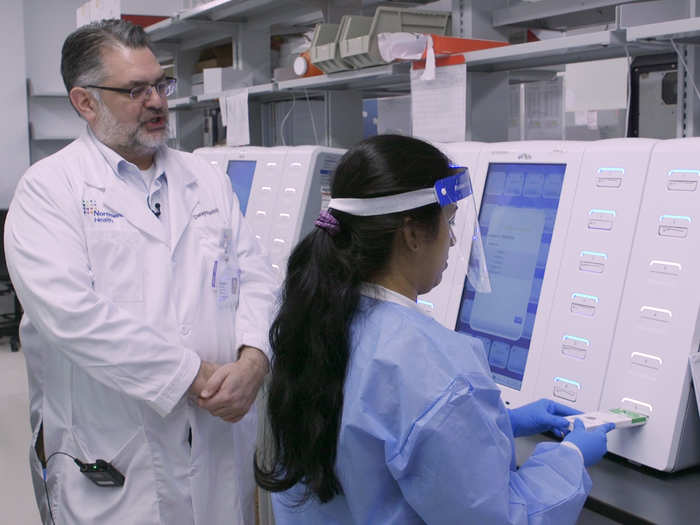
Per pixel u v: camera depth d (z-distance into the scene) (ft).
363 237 3.35
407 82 9.43
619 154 4.96
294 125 12.17
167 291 5.26
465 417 3.04
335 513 3.57
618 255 4.79
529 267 5.43
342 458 3.28
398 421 3.15
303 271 3.49
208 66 13.32
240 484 5.70
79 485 5.27
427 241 3.41
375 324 3.32
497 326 5.54
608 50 6.64
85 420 5.22
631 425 4.35
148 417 5.08
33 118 20.59
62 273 4.79
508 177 5.81
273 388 3.51
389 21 7.39
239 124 10.51
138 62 5.14
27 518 9.89
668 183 4.62
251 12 11.06
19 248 4.96
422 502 3.11
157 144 5.34
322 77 8.54
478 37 7.76
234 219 6.05
